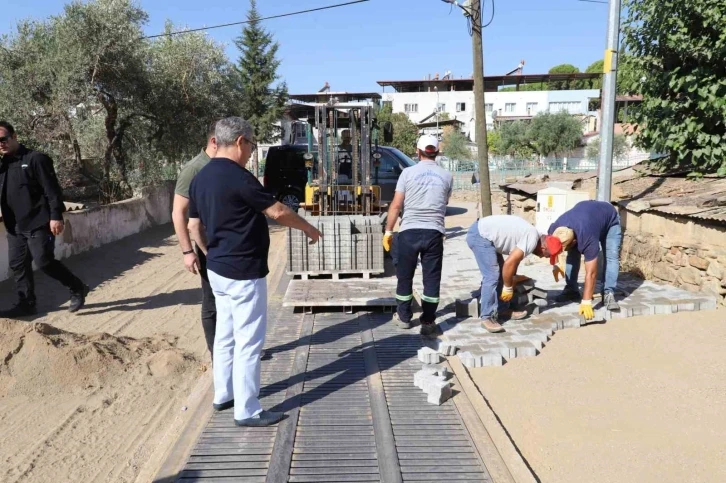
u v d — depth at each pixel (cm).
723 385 461
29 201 674
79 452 393
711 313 622
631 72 907
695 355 520
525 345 534
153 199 1530
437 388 420
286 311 664
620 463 358
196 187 377
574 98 5650
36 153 670
